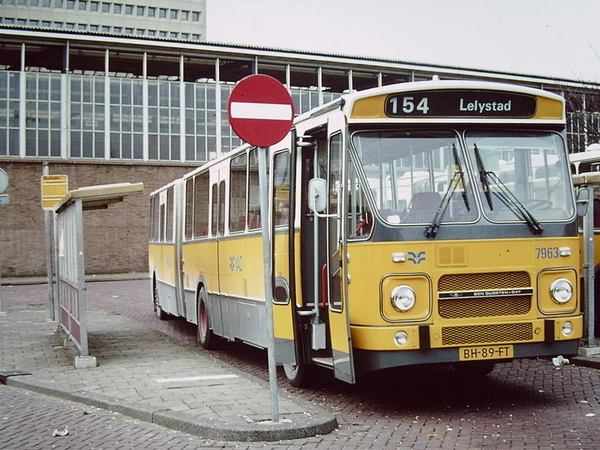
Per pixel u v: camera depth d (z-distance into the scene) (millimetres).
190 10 103000
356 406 8938
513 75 46188
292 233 9523
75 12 97875
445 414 8375
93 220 43406
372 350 8039
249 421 7617
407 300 8039
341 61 45469
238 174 12086
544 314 8367
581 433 7344
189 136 46062
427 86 8484
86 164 43250
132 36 43562
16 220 41781
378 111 8398
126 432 7770
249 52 44969
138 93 45156
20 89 43125
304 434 7391
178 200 17031
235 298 12188
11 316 19781
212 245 13672
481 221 8289
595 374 10547
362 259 8156
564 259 8500
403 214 8203
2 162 41688
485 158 8547
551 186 8703
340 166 8453
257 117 7438
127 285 35125
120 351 13078
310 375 9930
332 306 8680
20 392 10125
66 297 13875
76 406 9109
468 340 8117
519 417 8117
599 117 32844
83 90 44125
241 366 12328
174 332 17297
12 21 95125
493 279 8250
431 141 8477
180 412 8117
